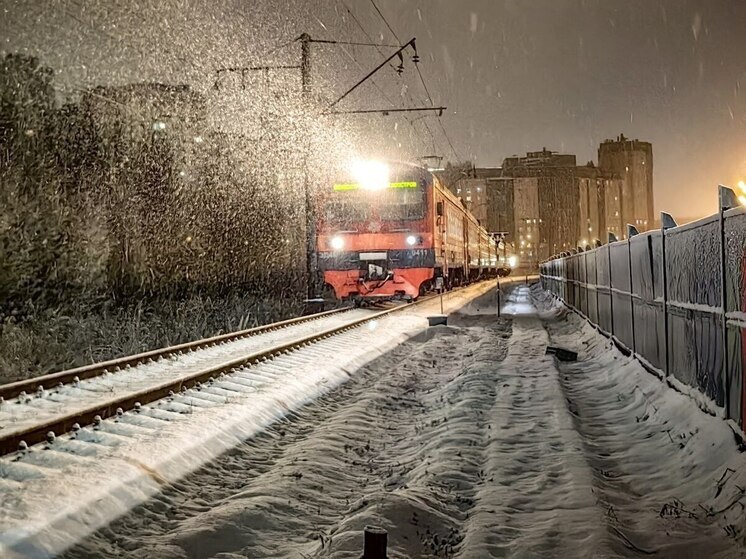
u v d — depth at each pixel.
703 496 5.14
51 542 4.22
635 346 10.63
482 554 4.21
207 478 6.02
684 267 7.64
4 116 16.36
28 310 15.30
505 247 75.12
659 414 7.50
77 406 8.32
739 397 5.64
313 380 10.42
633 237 10.76
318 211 22.20
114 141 19.48
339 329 16.94
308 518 5.09
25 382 9.05
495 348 14.39
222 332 18.77
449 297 32.19
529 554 4.17
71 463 5.75
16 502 4.66
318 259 22.16
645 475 5.90
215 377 10.07
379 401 9.41
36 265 16.36
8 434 6.01
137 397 8.02
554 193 159.88
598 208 171.38
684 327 7.60
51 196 16.95
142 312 17.89
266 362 11.76
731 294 5.96
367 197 22.00
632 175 196.50
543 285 42.91
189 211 22.47
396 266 21.72
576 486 5.33
